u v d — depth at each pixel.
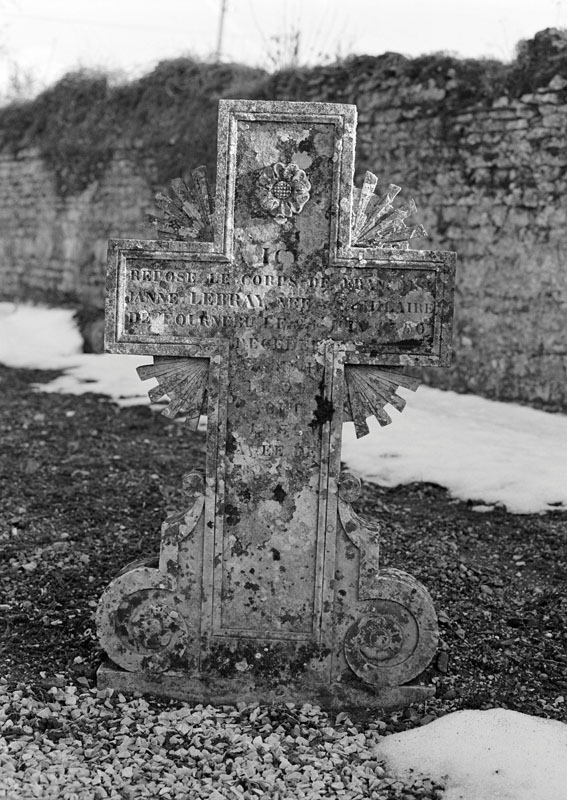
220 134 4.43
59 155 17.19
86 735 4.15
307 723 4.34
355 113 4.41
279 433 4.49
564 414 9.91
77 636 5.08
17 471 8.28
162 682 4.54
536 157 10.18
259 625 4.54
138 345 4.50
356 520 4.48
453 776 3.87
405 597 4.46
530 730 4.10
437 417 9.85
